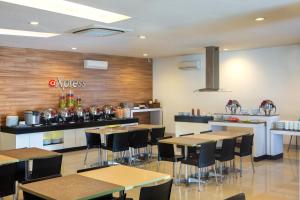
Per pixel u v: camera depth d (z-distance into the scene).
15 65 8.66
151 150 8.38
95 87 10.52
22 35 7.00
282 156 8.10
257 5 4.79
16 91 8.68
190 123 9.09
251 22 5.95
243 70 10.16
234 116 8.44
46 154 4.54
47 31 6.57
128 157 8.02
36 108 9.09
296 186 5.66
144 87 12.17
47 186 3.03
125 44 8.50
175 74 11.83
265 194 5.25
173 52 10.44
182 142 5.54
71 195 2.75
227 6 4.83
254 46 9.28
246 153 6.41
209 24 6.09
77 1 4.46
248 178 6.19
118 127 7.89
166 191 3.29
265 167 7.04
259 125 7.65
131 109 11.03
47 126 8.43
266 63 9.66
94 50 9.67
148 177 3.36
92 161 7.75
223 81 10.61
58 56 9.57
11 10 4.88
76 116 9.50
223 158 5.88
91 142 7.38
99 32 6.55
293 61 9.13
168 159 5.80
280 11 5.16
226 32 6.92
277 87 9.48
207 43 8.50
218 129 8.54
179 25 6.13
